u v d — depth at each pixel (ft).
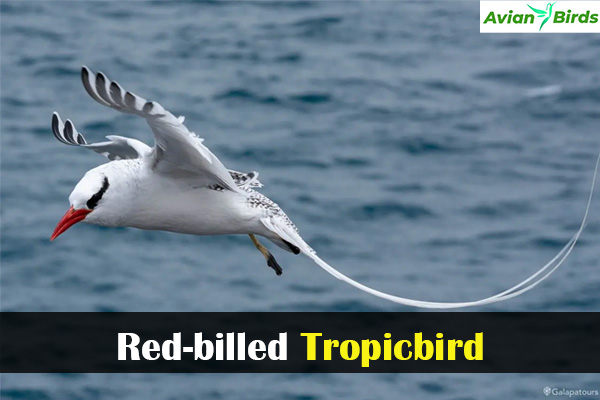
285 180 98.53
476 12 150.10
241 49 133.90
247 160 102.63
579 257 86.94
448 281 83.35
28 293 81.76
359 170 101.35
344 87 122.01
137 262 85.10
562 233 90.94
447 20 147.43
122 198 40.06
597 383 71.97
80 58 130.41
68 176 98.17
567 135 112.57
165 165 39.29
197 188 40.45
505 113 117.29
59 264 84.94
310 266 84.58
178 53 132.57
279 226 40.93
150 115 34.76
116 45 135.44
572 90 123.44
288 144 105.91
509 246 88.79
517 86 125.18
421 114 115.65
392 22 145.38
